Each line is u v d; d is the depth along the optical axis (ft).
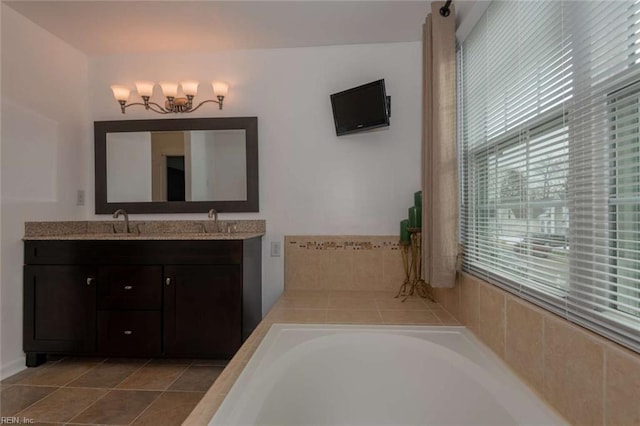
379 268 8.26
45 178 7.64
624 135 2.73
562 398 3.14
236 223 8.54
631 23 2.59
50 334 7.02
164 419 5.21
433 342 4.87
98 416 5.28
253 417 3.18
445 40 5.80
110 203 8.79
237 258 6.93
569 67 3.28
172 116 8.76
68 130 8.26
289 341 4.92
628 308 2.62
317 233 8.43
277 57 8.54
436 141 5.83
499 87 4.77
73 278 7.03
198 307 6.94
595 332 2.85
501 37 4.70
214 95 8.65
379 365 4.91
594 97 2.96
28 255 7.07
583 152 3.08
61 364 7.14
